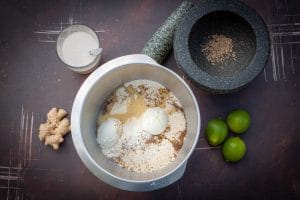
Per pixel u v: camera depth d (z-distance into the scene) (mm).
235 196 622
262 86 634
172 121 612
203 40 623
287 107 631
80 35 618
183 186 623
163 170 586
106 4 641
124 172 592
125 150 605
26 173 624
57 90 634
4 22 642
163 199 622
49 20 641
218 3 558
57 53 605
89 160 544
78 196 623
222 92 560
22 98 635
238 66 607
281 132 629
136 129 608
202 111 630
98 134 596
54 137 611
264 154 626
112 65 558
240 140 594
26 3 643
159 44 589
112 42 637
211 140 594
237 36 611
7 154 627
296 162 625
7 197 622
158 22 638
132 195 623
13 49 639
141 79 619
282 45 636
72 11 641
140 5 640
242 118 591
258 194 622
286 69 634
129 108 615
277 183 623
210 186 623
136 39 637
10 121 631
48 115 618
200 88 572
